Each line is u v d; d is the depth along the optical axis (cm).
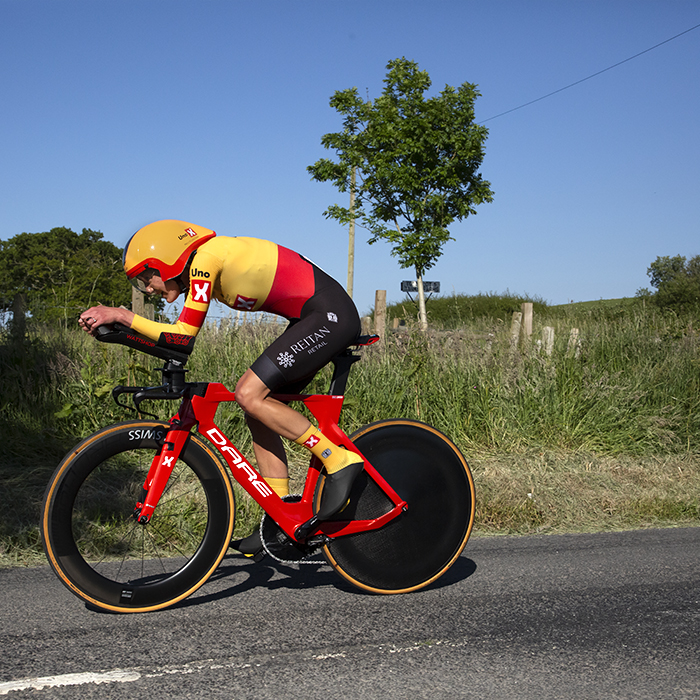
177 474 316
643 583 317
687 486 520
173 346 264
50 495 255
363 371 613
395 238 1877
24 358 583
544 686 212
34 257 4744
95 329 255
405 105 1905
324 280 286
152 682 208
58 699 197
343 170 1908
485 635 252
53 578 307
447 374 634
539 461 546
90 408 539
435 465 303
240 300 276
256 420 296
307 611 272
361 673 218
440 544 301
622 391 645
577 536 411
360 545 291
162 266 269
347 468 278
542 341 716
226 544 279
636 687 213
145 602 266
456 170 1905
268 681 211
